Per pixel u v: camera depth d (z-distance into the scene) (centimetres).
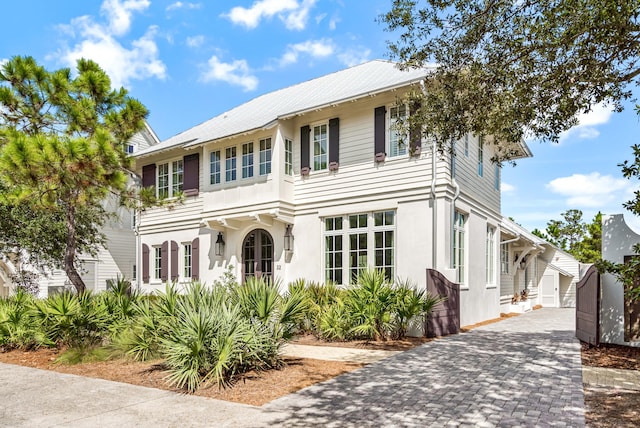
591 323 1014
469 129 825
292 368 793
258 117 1644
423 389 649
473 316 1429
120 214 2394
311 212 1441
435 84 901
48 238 1669
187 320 706
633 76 730
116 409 576
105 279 2300
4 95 1050
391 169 1296
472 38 763
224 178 1599
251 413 550
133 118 1111
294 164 1494
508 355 896
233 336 701
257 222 1544
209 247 1684
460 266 1372
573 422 505
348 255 1366
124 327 948
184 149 1783
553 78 728
